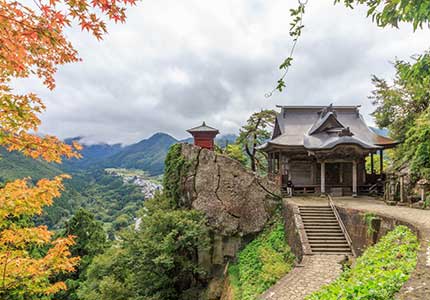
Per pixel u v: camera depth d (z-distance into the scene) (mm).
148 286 16859
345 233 14219
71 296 22750
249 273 14820
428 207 14766
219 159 20922
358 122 26250
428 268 5316
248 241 19328
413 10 2977
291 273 10500
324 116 25297
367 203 17797
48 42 4285
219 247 19516
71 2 3934
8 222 5461
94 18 4164
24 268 5523
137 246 16734
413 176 17828
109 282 16844
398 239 9039
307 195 22406
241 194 19938
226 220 19625
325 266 11234
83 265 24172
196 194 20562
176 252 17203
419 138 18531
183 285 18734
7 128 4645
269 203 19578
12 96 4512
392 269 6207
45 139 4785
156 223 17109
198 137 28641
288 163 24891
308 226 14883
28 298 15562
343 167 24656
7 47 4043
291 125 26141
